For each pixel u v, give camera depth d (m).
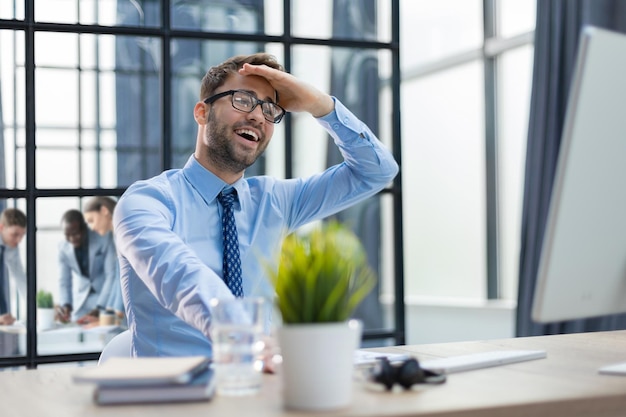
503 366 1.55
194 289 1.64
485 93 5.96
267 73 2.31
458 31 6.27
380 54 3.18
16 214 2.72
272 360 1.50
